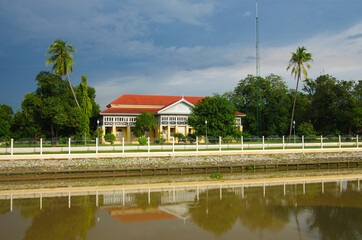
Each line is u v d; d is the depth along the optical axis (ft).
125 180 83.97
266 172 98.37
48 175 85.15
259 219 46.62
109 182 81.10
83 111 136.15
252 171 100.22
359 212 50.01
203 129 134.00
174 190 70.08
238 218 47.29
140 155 99.40
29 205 56.08
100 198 62.08
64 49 128.67
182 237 38.99
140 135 164.14
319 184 76.79
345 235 39.04
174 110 173.99
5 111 171.01
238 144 120.57
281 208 52.95
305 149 118.01
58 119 112.27
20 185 76.84
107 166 91.97
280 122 211.20
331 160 113.09
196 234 40.19
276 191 67.87
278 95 219.61
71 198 62.13
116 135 176.35
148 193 66.90
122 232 41.01
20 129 153.79
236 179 85.40
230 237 38.86
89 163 91.71
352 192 66.23
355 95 173.99
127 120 176.45
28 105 123.75
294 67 147.23
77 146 105.09
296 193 65.46
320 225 43.29
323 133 175.94
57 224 44.52
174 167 94.94
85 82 150.61
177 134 164.04
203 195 64.28
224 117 136.05
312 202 57.06
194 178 87.30
